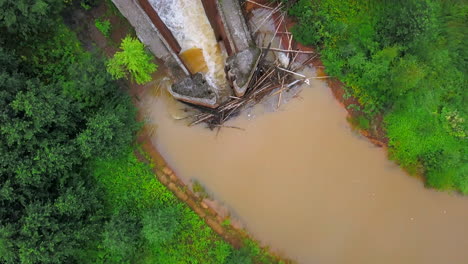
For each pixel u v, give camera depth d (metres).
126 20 13.34
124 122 12.66
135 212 13.32
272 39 14.19
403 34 12.96
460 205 14.27
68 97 11.89
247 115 14.22
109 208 13.20
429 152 13.84
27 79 12.02
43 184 11.74
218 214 13.95
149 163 13.63
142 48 12.29
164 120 14.08
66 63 12.92
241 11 13.75
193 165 14.09
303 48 14.20
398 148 14.01
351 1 13.76
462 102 13.87
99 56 13.37
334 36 13.77
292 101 14.26
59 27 12.77
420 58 13.48
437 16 13.41
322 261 14.13
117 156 13.11
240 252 13.30
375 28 13.71
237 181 14.20
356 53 13.58
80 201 11.88
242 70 13.71
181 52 14.28
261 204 14.20
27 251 10.79
